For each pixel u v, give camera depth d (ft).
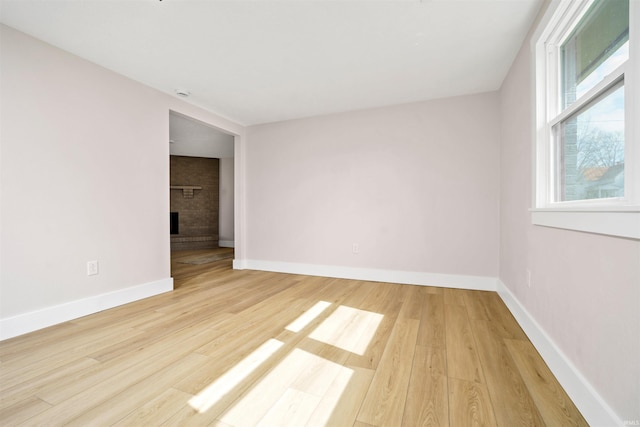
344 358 5.54
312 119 13.14
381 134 11.86
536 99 6.14
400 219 11.58
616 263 3.37
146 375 4.96
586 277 4.05
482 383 4.70
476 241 10.50
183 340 6.33
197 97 10.83
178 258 18.25
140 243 9.43
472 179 10.53
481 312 8.09
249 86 9.84
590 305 3.94
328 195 12.84
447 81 9.48
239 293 10.07
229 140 18.01
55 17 6.23
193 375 4.96
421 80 9.42
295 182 13.51
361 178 12.22
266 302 9.04
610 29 4.10
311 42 7.27
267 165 14.12
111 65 8.36
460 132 10.68
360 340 6.33
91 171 8.10
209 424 3.81
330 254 12.82
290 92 10.39
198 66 8.46
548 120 5.99
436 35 6.97
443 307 8.53
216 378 4.87
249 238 14.64
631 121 3.29
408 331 6.80
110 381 4.78
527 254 6.77
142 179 9.52
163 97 10.28
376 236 11.97
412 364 5.31
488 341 6.24
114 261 8.66
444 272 10.94
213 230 25.49
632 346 3.08
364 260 12.17
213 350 5.86
